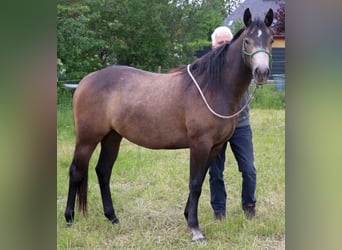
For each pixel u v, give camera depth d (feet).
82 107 12.69
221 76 11.49
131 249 11.26
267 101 37.40
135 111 12.26
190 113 11.66
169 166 18.71
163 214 13.76
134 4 48.14
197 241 11.57
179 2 52.95
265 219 13.05
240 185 16.53
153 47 50.34
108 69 13.12
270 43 11.00
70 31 37.88
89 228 12.62
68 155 20.59
